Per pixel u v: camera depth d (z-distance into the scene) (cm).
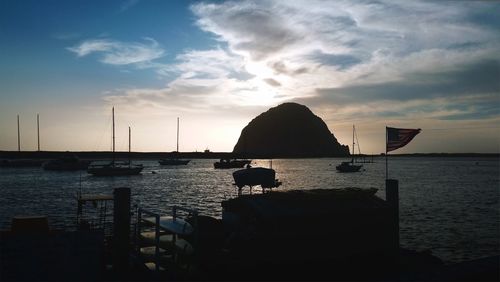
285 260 1647
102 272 1630
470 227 3581
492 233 3319
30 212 4647
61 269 1361
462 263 879
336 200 1831
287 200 1759
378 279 1642
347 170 15788
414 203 5438
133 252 1856
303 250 1677
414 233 3319
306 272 1672
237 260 1611
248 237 1628
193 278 1560
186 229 1590
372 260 1803
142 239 1820
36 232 1363
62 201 5822
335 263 1725
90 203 5312
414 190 7581
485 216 4225
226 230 1727
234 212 1797
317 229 1706
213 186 8750
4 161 16362
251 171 3066
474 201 5662
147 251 1786
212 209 5041
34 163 16862
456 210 4703
